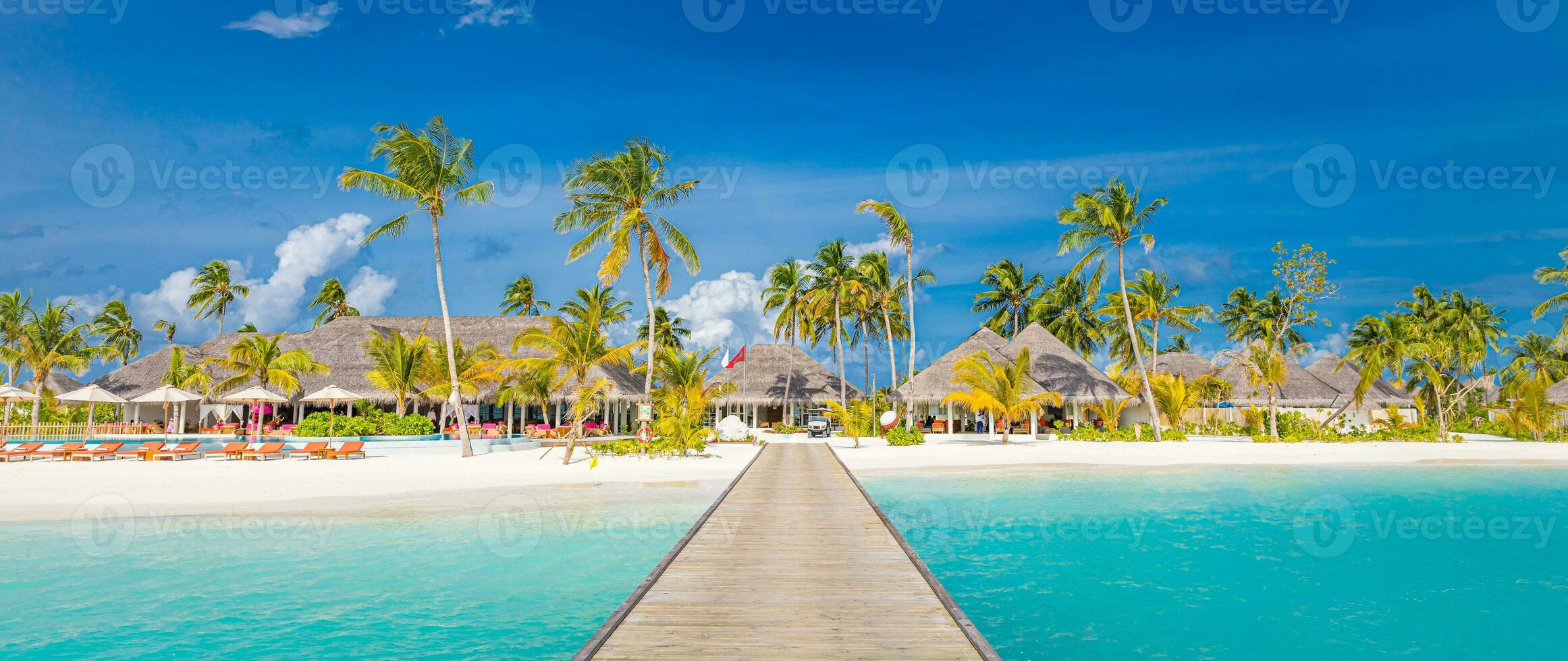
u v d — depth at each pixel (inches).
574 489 733.9
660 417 1390.3
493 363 1400.1
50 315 1546.5
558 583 397.4
